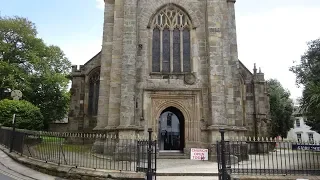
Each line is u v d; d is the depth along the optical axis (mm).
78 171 13578
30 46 44188
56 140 15914
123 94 22094
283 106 53562
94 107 34219
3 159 17125
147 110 23188
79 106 34219
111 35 25188
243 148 21859
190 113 23375
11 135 19266
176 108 24516
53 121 44688
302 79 31188
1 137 22203
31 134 16859
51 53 46469
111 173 13070
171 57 24688
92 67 34938
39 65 43719
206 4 24609
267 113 35094
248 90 33719
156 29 25250
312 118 21781
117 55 23672
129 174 12891
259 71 34188
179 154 22562
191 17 24969
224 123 21922
